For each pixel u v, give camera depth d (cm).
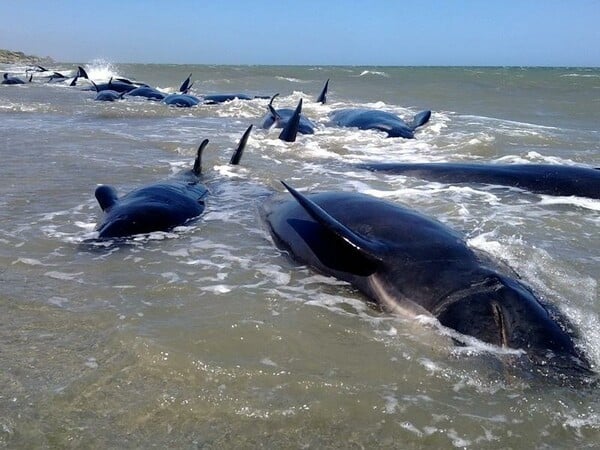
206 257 712
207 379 454
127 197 866
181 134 1616
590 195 1023
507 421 416
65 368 461
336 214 721
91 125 1753
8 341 499
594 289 627
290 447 388
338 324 554
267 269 681
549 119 2342
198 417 413
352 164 1260
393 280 596
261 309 575
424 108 2745
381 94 3534
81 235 770
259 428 404
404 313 568
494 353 485
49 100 2492
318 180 1105
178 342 500
